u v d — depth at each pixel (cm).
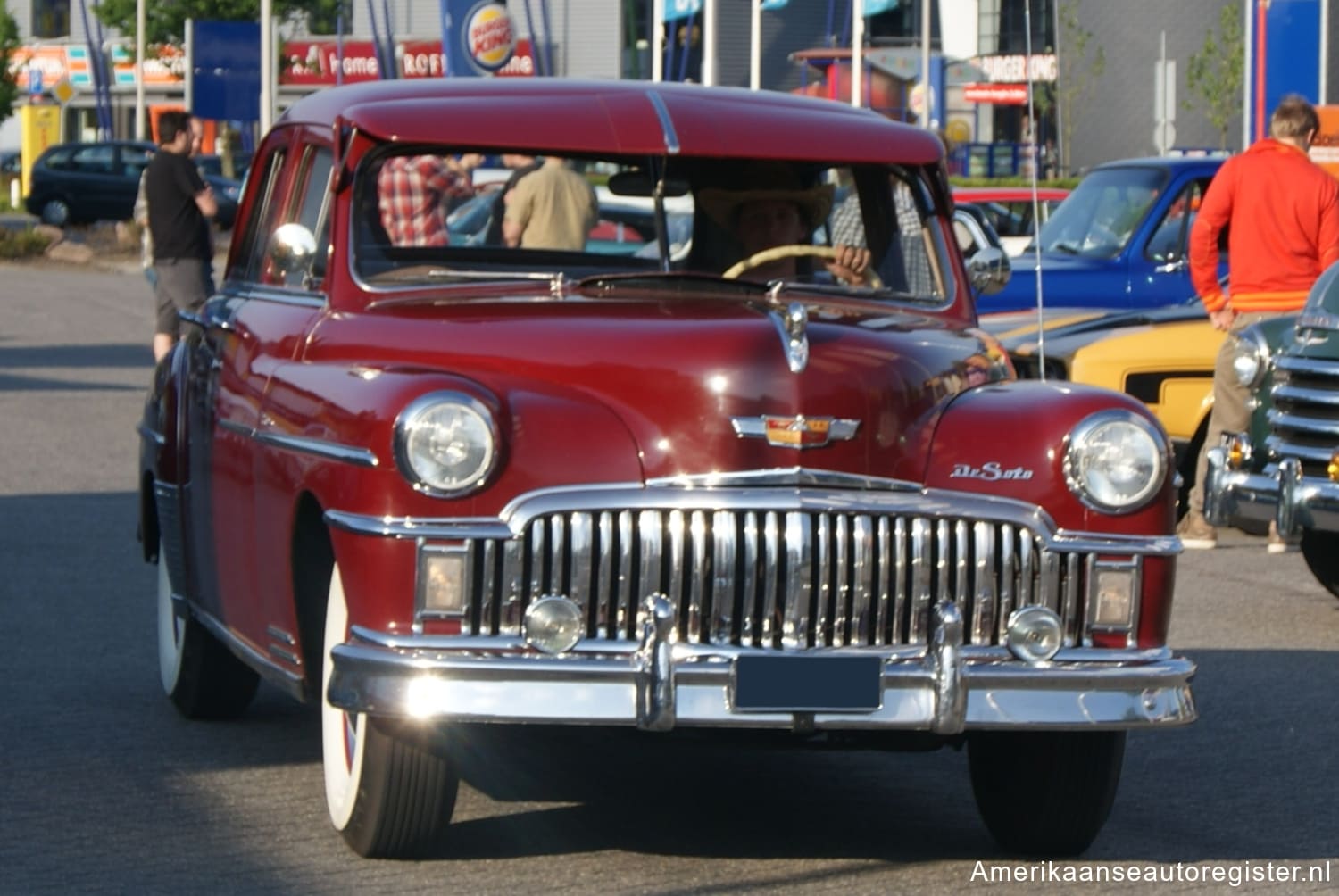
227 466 1271
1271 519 2023
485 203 1247
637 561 1018
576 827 1203
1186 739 1484
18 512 2414
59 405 3528
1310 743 1475
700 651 1013
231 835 1163
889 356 1085
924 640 1044
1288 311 2361
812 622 1031
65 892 1048
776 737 1075
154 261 3238
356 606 1029
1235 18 10188
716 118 1287
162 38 11788
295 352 1185
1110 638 1072
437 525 1012
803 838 1198
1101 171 3403
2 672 1609
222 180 8875
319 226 1277
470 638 1013
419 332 1113
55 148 9594
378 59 11269
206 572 1361
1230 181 2381
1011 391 1105
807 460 1035
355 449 1035
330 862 1109
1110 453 1066
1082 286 3180
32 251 8238
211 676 1433
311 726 1466
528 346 1074
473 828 1192
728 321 1088
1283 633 1903
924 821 1253
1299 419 1988
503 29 6750
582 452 1025
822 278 1294
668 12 6347
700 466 1027
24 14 13325
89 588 1956
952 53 10319
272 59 6188
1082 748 1131
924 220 1327
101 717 1473
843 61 9250
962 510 1045
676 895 1062
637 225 1266
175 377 1454
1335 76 5744
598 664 1004
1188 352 2434
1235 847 1202
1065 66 10319
